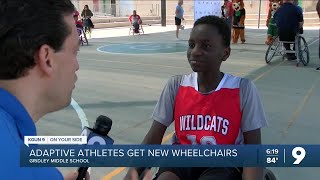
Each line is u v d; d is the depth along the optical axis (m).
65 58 0.98
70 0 0.99
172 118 2.15
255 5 32.50
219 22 2.01
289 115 5.48
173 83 2.13
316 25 27.97
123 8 36.56
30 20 0.89
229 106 1.97
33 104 0.96
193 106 2.02
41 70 0.95
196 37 1.98
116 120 5.32
